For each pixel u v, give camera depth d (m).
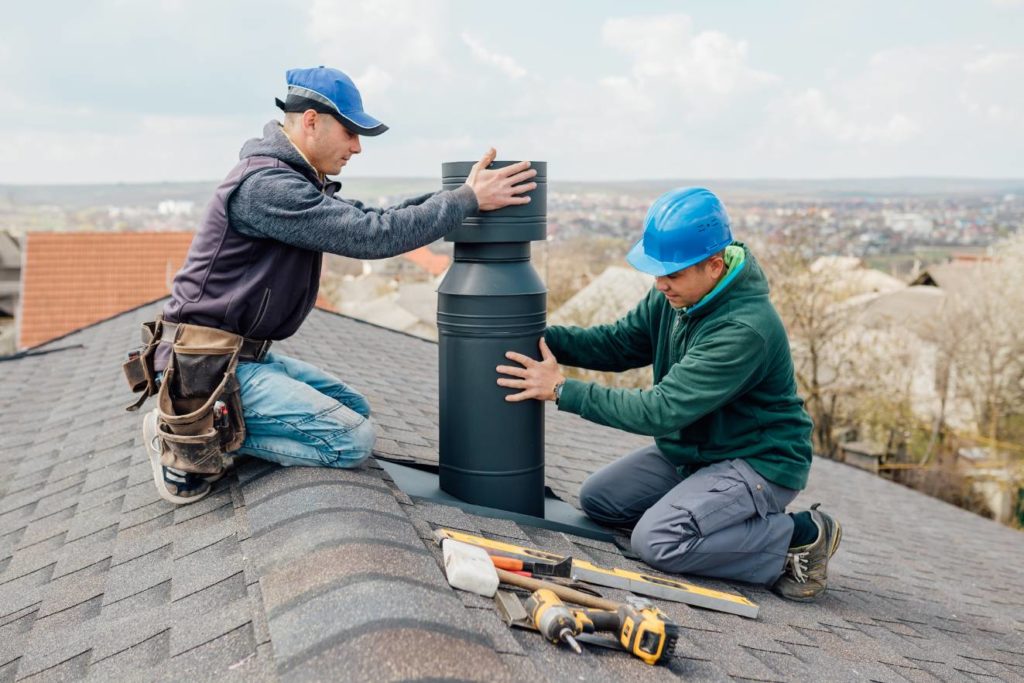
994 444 26.09
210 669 1.93
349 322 9.87
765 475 3.26
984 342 26.23
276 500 2.61
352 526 2.33
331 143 2.80
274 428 2.80
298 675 1.71
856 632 3.28
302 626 1.88
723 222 3.01
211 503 2.92
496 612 2.21
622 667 2.21
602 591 2.73
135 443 4.35
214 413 2.76
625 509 3.57
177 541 2.72
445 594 2.12
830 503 7.20
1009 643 3.99
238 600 2.21
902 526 7.05
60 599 2.65
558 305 29.47
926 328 27.45
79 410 5.71
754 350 3.01
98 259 23.05
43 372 7.64
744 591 3.34
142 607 2.38
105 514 3.31
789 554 3.38
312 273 2.86
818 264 24.69
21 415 6.04
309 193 2.63
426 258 68.81
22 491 4.17
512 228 2.95
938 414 27.42
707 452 3.34
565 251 31.30
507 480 3.10
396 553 2.23
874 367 25.92
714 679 2.32
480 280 2.98
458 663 1.78
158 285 22.84
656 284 3.18
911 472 26.97
